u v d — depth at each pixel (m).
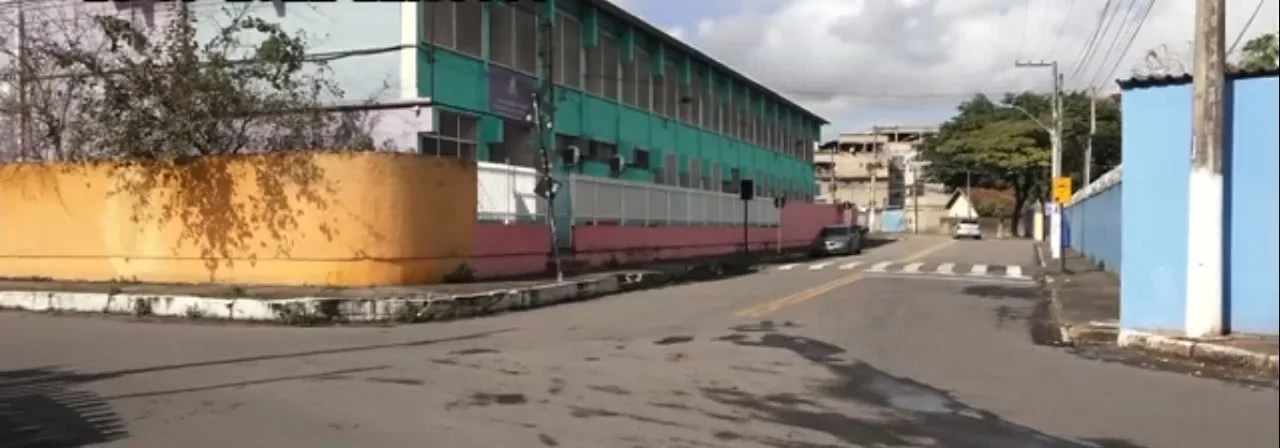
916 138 126.06
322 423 7.89
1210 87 12.71
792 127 64.31
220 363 11.23
